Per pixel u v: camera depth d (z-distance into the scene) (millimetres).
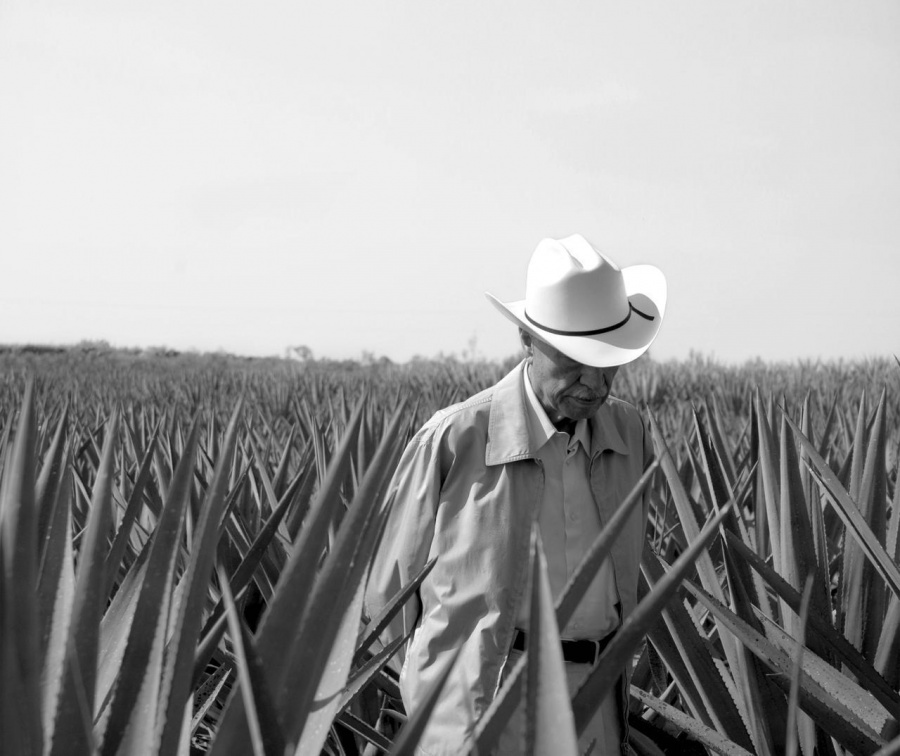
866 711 2592
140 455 5195
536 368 2611
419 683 2604
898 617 2861
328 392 13914
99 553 1523
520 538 2562
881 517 3211
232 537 3863
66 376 20578
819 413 8562
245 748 1320
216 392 16047
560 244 2660
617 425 2803
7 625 1138
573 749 1105
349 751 3475
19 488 1189
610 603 2648
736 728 2836
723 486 3211
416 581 2111
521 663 1301
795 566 3074
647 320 2723
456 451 2609
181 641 1374
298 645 1423
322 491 1445
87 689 1475
